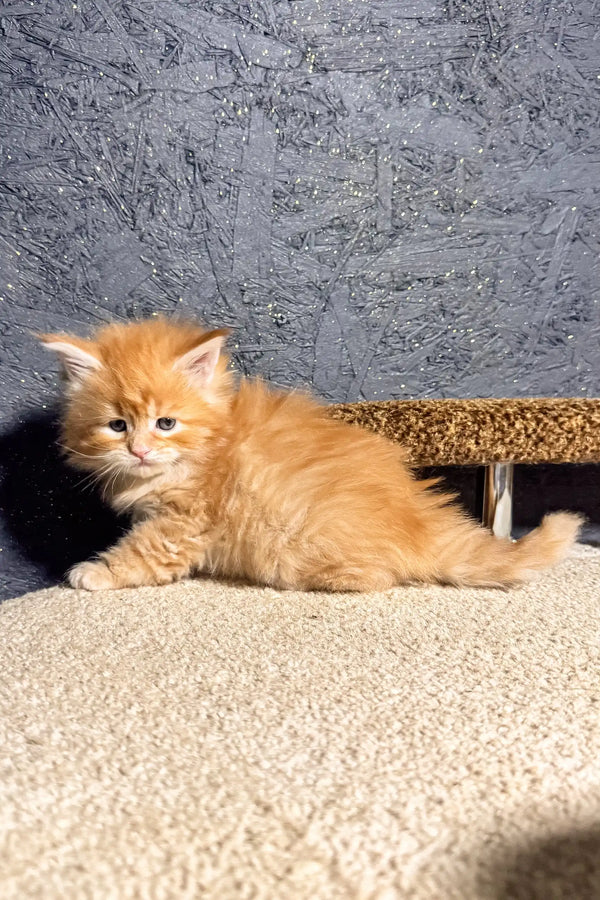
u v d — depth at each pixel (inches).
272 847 7.7
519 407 18.0
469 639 13.3
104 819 8.2
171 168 19.7
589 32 20.5
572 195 21.1
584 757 9.5
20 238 19.4
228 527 16.5
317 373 21.0
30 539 20.0
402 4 19.9
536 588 16.4
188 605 15.1
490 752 9.6
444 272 21.0
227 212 20.1
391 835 8.0
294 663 12.3
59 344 16.1
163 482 16.7
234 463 16.5
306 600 15.5
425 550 16.2
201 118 19.6
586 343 21.7
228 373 18.0
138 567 16.3
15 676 11.8
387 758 9.5
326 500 16.0
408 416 18.0
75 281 19.7
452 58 20.3
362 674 11.9
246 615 14.5
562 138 20.9
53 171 19.3
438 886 7.2
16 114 19.0
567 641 13.2
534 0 20.2
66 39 18.9
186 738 10.0
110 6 18.9
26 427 19.8
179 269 20.1
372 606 15.0
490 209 21.0
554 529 17.1
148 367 16.1
